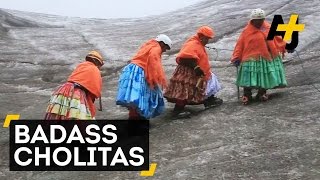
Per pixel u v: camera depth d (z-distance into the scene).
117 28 17.61
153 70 6.90
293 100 7.43
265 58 7.37
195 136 6.50
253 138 6.17
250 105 7.49
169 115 7.63
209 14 16.69
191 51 7.32
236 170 5.34
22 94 10.03
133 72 6.96
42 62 12.67
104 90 10.02
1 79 11.24
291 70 9.26
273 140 6.02
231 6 17.27
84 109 6.27
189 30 14.82
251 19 7.41
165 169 5.61
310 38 11.39
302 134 6.08
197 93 7.45
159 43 7.20
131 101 6.76
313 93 7.63
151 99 7.03
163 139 6.56
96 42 14.85
